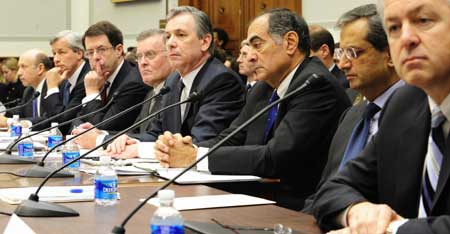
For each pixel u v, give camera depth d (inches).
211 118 136.4
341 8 231.3
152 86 171.9
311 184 108.8
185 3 314.7
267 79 116.7
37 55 256.7
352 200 62.4
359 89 93.4
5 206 73.5
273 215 69.6
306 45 116.5
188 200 77.4
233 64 222.8
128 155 125.2
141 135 151.5
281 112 113.3
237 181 99.0
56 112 221.3
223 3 296.7
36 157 127.0
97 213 69.7
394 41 59.1
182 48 142.7
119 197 80.3
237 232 59.0
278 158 105.0
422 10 56.7
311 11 244.8
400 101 67.1
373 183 68.9
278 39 114.9
